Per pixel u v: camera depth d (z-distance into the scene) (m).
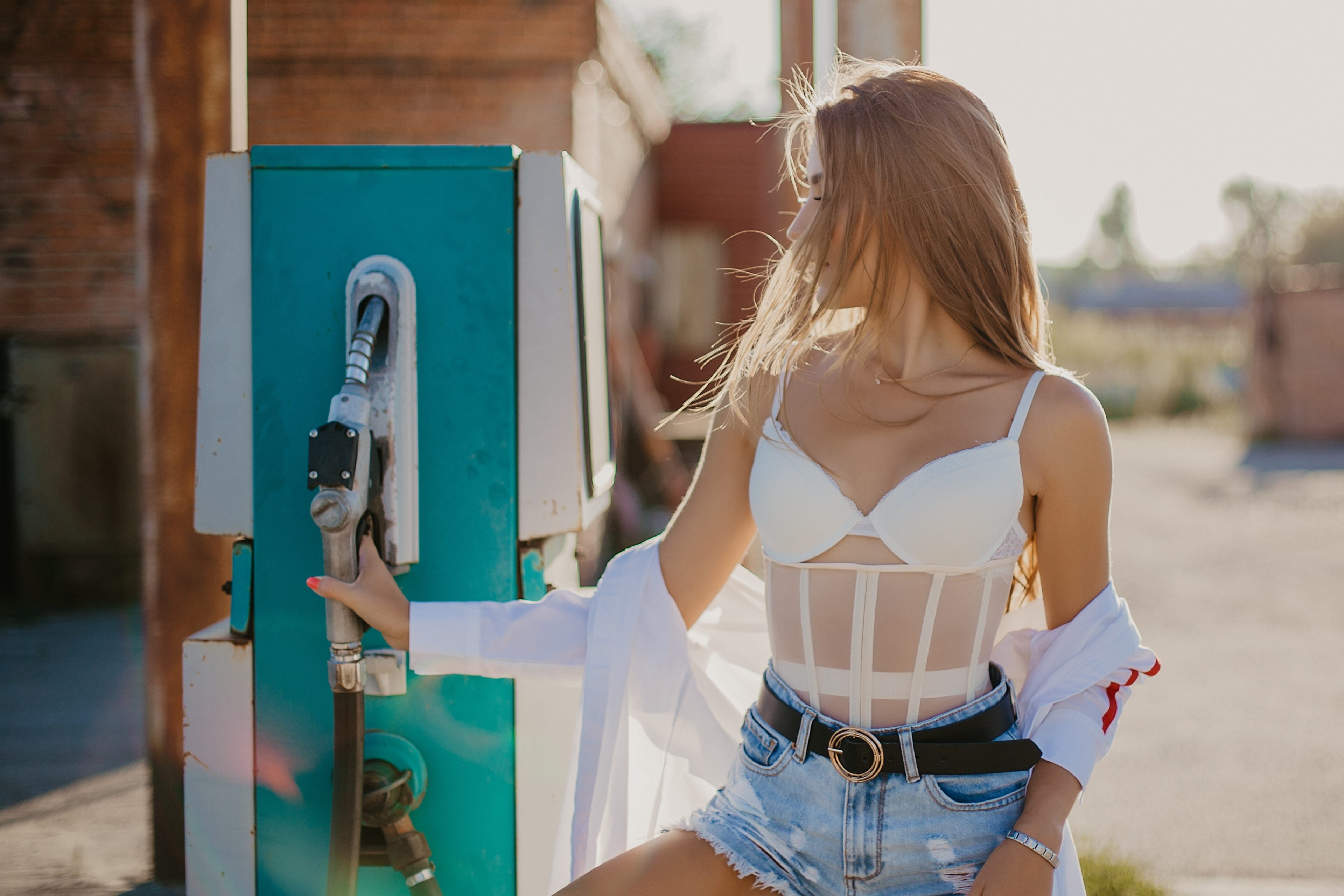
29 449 7.19
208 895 1.83
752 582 1.84
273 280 1.80
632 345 9.46
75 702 4.99
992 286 1.51
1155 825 3.67
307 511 1.81
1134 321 40.25
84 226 7.28
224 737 1.83
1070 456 1.45
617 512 7.94
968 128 1.52
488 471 1.82
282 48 6.80
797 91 1.85
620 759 1.71
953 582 1.42
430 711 1.83
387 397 1.68
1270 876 3.25
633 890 1.46
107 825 3.60
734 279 14.20
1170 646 6.12
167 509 3.08
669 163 14.09
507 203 1.82
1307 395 20.17
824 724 1.44
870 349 1.50
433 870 1.78
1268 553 9.07
